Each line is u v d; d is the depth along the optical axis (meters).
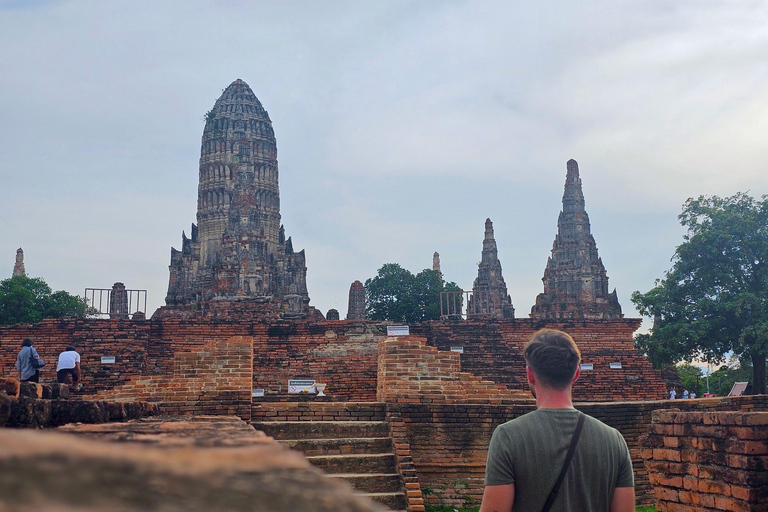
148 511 1.10
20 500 1.02
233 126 74.75
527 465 4.52
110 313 38.75
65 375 20.70
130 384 18.12
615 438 4.70
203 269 71.62
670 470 8.89
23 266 70.56
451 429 17.55
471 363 30.09
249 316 37.22
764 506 7.65
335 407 17.66
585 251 50.12
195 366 17.77
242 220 43.47
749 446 7.73
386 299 72.12
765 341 35.81
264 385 28.91
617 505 4.68
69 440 1.27
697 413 8.54
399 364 18.66
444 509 16.62
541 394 4.82
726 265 38.50
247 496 1.24
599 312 49.19
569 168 55.56
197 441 1.75
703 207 40.00
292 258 74.31
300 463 1.45
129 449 1.32
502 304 63.59
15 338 30.00
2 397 5.10
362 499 1.35
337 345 30.06
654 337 39.50
